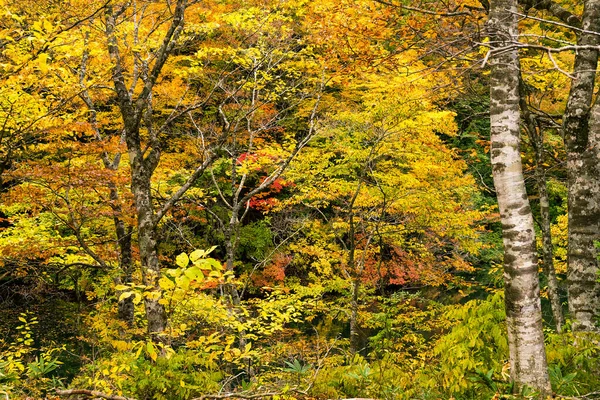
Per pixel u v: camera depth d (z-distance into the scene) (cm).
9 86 584
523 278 388
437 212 1022
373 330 1380
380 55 618
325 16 593
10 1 534
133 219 839
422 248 1203
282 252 1546
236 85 1120
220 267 257
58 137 723
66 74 677
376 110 868
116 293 945
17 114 639
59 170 696
